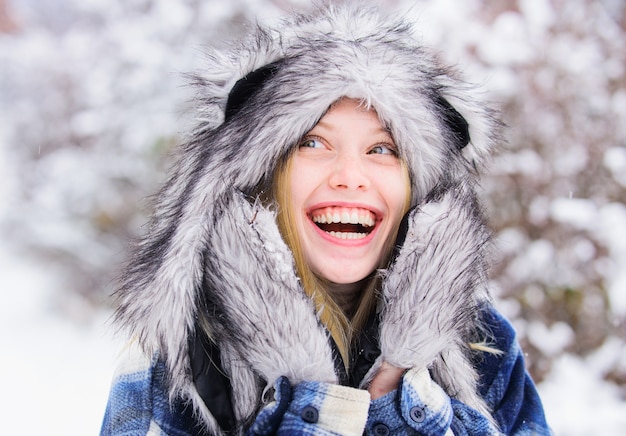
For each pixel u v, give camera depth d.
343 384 1.25
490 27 3.50
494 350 1.42
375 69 1.22
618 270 2.80
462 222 1.25
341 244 1.28
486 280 1.41
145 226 1.44
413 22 1.50
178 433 1.21
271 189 1.28
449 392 1.31
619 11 3.69
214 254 1.18
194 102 1.37
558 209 2.84
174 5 4.57
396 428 1.17
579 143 3.01
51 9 6.52
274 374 1.16
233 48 1.38
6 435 3.50
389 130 1.26
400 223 1.31
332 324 1.29
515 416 1.43
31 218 5.36
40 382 4.17
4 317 5.21
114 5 5.16
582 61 3.15
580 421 2.41
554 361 2.70
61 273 5.34
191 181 1.27
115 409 1.25
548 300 2.82
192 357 1.20
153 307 1.20
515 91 3.11
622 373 2.68
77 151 5.18
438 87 1.34
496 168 2.92
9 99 5.85
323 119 1.24
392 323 1.21
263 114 1.25
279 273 1.17
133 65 4.72
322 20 1.37
